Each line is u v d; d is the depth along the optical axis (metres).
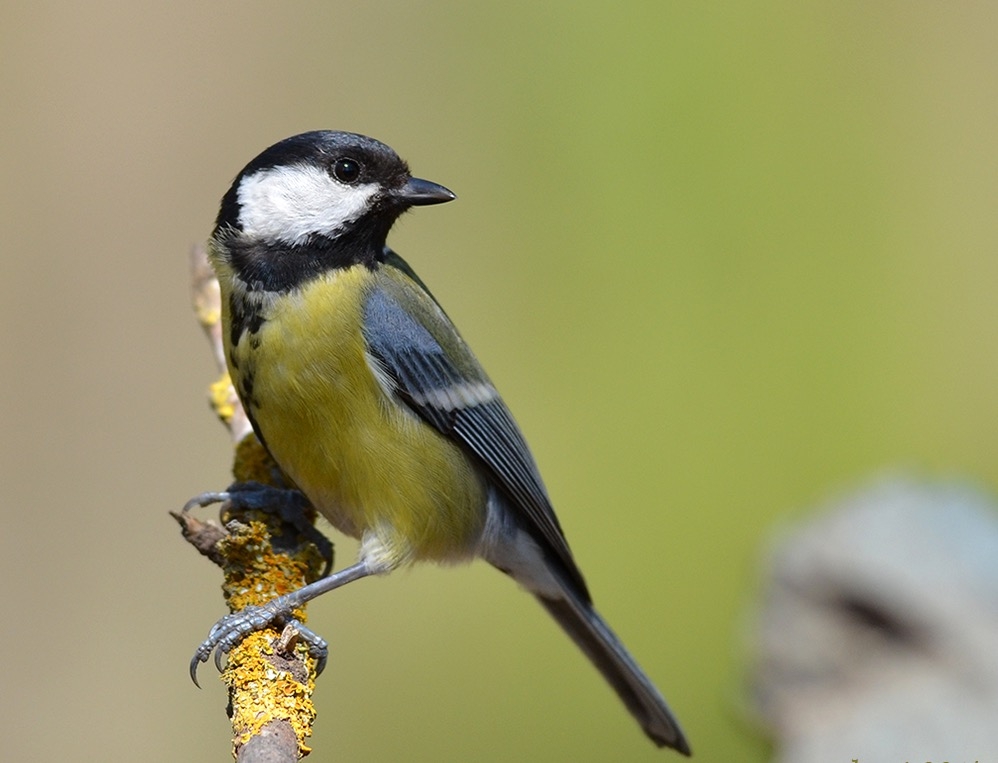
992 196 12.66
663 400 11.75
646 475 11.39
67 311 12.18
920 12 13.40
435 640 10.46
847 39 13.04
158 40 13.13
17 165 12.60
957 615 6.98
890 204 12.58
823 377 11.91
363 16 13.30
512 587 10.59
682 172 12.45
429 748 10.19
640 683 7.62
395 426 6.54
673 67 12.70
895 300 12.23
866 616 7.15
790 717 7.21
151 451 11.77
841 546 7.35
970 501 7.69
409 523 6.62
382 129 12.98
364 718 10.21
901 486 7.83
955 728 6.63
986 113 12.93
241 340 6.36
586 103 12.70
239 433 7.30
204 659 5.84
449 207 12.57
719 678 10.48
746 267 12.24
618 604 10.92
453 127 12.90
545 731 10.22
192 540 6.12
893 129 12.88
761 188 12.46
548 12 12.96
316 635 5.94
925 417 11.80
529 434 11.50
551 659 10.38
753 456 11.54
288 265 6.39
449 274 12.32
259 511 6.68
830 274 12.29
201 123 13.02
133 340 12.19
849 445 11.69
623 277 12.22
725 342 11.97
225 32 13.26
